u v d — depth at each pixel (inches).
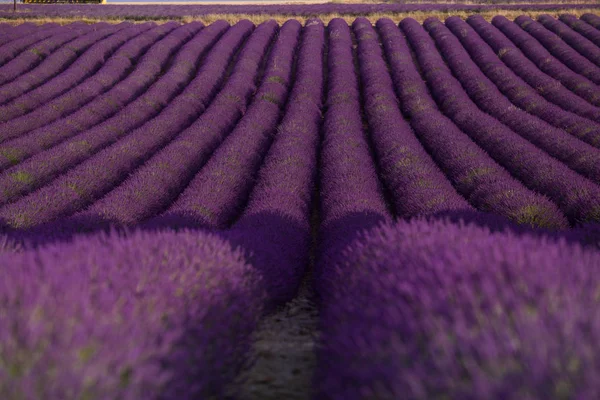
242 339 172.6
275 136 606.5
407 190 413.7
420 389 79.7
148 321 120.6
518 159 472.4
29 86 784.3
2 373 85.1
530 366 79.1
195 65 901.8
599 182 430.3
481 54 910.4
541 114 640.4
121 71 846.5
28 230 328.2
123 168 485.4
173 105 681.6
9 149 529.0
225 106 682.2
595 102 693.3
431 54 918.4
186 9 1480.1
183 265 171.0
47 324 102.4
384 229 209.2
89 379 86.8
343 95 724.7
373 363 100.0
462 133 557.9
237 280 184.9
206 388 134.6
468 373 82.4
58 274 135.2
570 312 93.7
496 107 655.1
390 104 684.1
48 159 491.5
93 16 1366.9
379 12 1349.7
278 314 246.4
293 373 181.9
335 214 366.0
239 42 1048.2
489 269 123.2
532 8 1328.7
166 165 472.1
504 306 102.0
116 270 149.0
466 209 348.2
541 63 858.8
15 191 432.5
